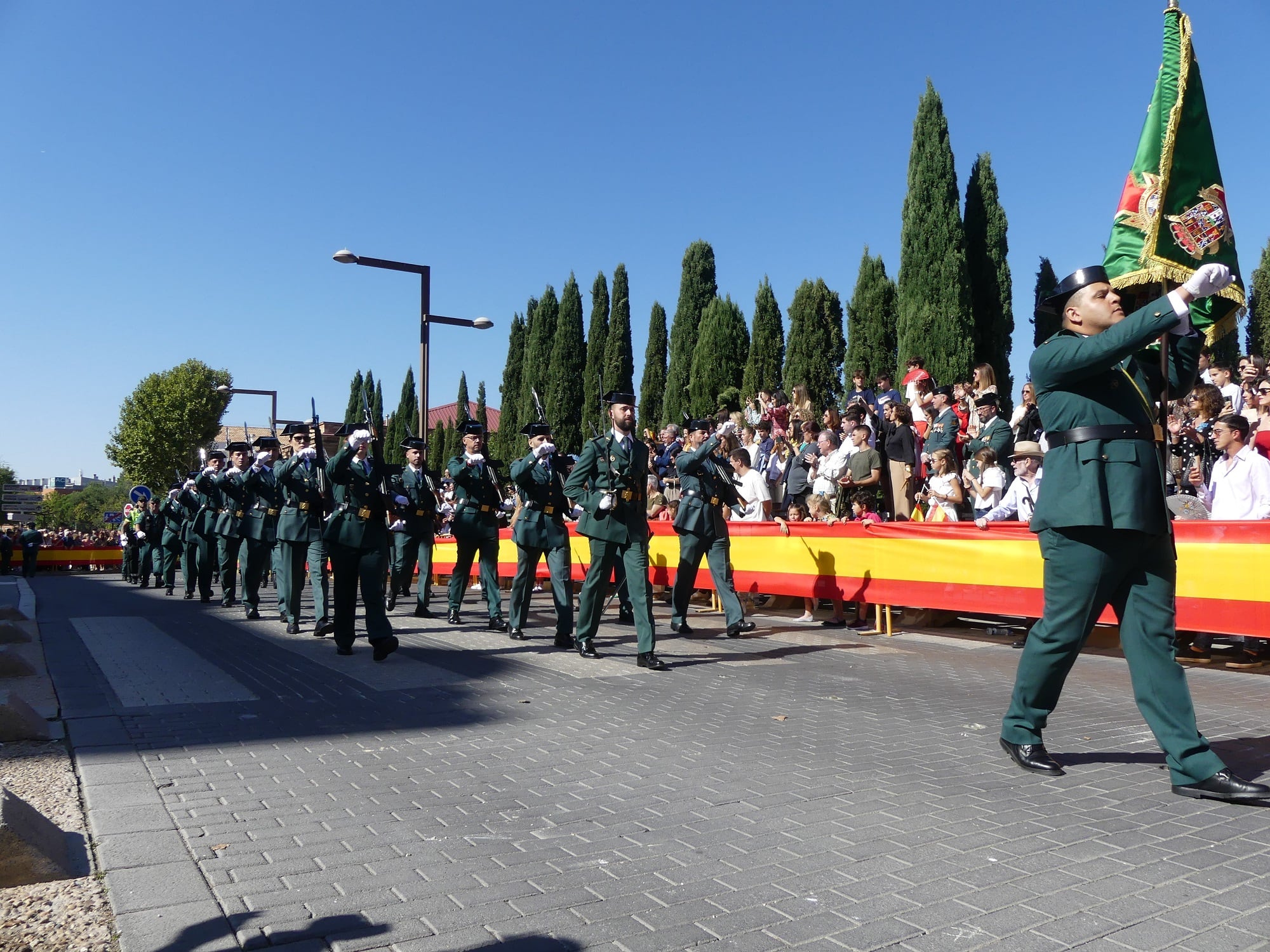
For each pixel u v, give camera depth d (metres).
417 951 2.68
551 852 3.49
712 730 5.54
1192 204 7.23
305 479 10.34
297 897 3.06
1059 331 4.51
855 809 3.97
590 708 6.23
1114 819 3.79
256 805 4.06
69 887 3.17
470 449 11.27
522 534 9.60
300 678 7.40
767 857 3.41
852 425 12.05
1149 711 4.20
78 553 42.38
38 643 9.48
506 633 10.52
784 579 11.45
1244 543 7.31
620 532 8.07
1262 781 4.22
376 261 18.88
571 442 43.81
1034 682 4.50
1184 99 7.30
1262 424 9.13
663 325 42.16
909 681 7.25
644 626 7.91
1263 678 7.22
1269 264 37.59
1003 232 24.77
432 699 6.55
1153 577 4.24
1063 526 4.20
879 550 10.20
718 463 10.11
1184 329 3.96
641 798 4.16
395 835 3.69
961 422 12.82
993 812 3.90
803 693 6.75
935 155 23.92
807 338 32.09
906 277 24.23
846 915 2.90
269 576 21.67
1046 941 2.71
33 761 4.81
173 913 2.92
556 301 45.88
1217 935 2.73
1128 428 4.19
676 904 3.00
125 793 4.25
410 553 12.95
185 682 7.19
